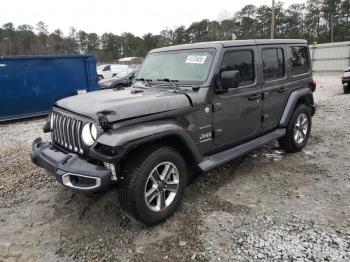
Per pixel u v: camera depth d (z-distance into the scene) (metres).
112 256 2.97
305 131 5.77
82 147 3.19
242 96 4.32
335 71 27.48
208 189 4.27
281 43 5.18
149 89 4.13
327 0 69.62
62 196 4.17
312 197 3.99
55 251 3.08
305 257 2.84
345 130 7.23
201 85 3.87
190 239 3.18
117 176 3.11
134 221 3.50
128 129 3.11
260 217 3.54
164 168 3.41
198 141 3.84
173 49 4.52
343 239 3.08
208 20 64.56
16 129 8.91
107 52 94.88
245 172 4.82
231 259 2.86
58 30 84.44
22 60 10.11
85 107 3.30
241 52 4.35
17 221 3.62
